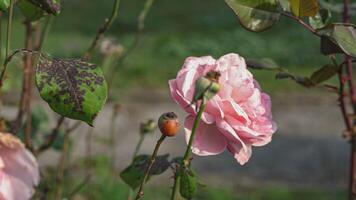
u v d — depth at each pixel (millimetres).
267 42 12867
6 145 1274
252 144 1432
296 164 6816
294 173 6578
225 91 1422
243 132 1395
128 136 7332
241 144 1405
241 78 1440
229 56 1474
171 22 14891
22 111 2500
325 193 6109
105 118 7867
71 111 1392
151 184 5770
